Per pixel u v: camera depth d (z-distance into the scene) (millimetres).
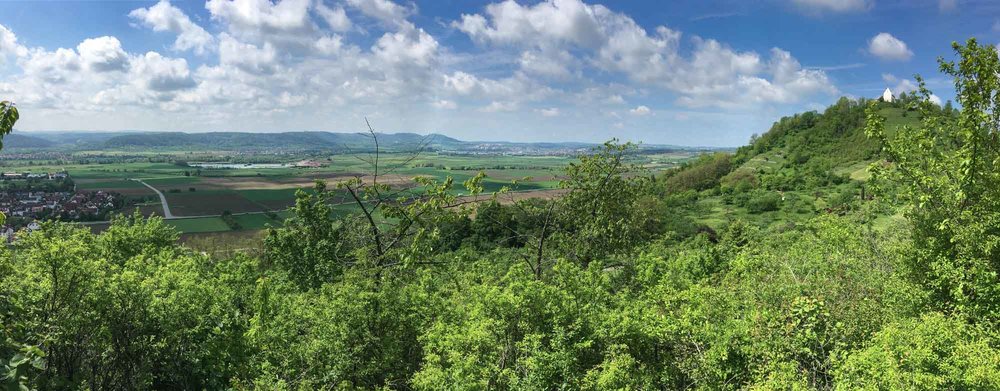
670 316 12352
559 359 10570
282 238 25125
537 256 26266
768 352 9875
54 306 11430
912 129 12500
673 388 11414
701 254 28250
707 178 138000
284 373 11641
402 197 22781
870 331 10469
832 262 14953
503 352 11328
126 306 12219
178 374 12898
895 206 12859
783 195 99938
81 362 12281
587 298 14102
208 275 17844
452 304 15141
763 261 16266
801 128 163625
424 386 10727
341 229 25719
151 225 26938
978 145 10688
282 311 14625
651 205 62875
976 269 10344
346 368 12266
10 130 7039
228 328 13023
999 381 7422
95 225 79250
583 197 28938
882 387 7996
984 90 10695
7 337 7953
